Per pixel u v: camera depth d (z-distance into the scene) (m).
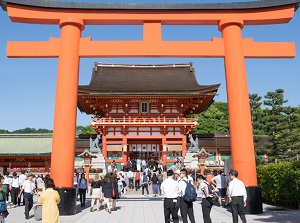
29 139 46.72
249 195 13.24
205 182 9.95
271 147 41.28
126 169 37.16
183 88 48.84
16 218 13.59
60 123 13.72
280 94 41.41
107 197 14.98
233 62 14.40
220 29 15.28
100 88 48.56
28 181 13.88
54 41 14.60
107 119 45.44
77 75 14.50
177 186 9.75
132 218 13.31
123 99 46.75
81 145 46.88
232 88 14.27
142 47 14.66
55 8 14.57
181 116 47.25
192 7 14.86
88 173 34.06
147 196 24.78
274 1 14.68
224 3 14.90
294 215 12.77
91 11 14.74
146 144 47.91
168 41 14.79
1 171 42.06
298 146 36.66
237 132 13.91
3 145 45.06
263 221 11.43
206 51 14.77
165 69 58.38
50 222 8.09
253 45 14.86
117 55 14.61
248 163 13.60
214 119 75.62
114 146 45.38
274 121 40.06
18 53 14.38
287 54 14.74
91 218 13.23
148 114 47.06
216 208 15.93
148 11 14.94
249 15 14.89
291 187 14.84
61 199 13.25
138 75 56.44
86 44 14.66
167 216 9.70
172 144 45.81
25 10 14.35
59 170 13.40
